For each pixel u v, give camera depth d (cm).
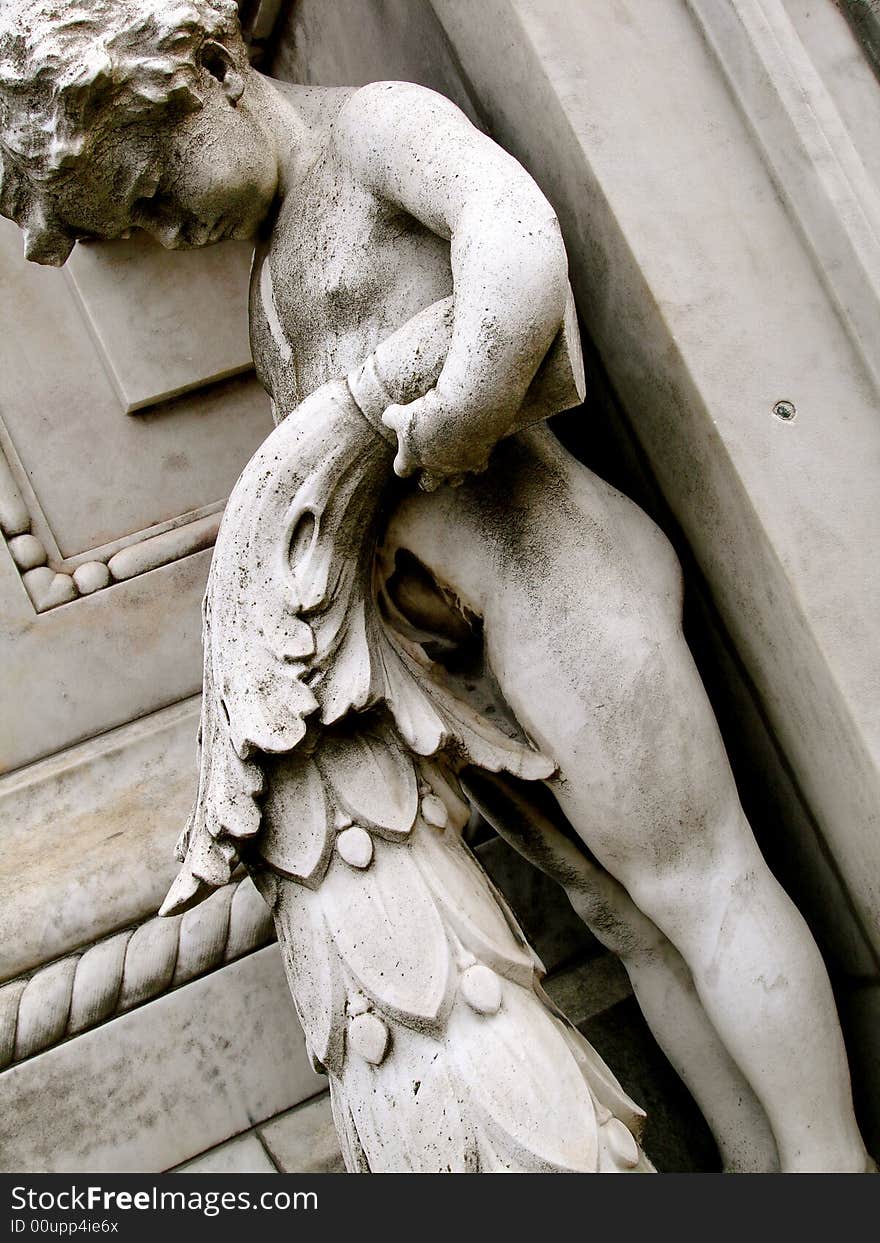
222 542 100
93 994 133
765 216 105
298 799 98
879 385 102
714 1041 114
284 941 100
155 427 151
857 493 102
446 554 106
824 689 101
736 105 106
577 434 122
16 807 143
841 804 106
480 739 107
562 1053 94
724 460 101
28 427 148
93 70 90
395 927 95
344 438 96
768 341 103
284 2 140
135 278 150
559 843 114
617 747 102
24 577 147
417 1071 92
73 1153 129
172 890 99
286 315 108
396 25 121
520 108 109
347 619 100
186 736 148
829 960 117
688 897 104
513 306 86
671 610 106
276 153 105
